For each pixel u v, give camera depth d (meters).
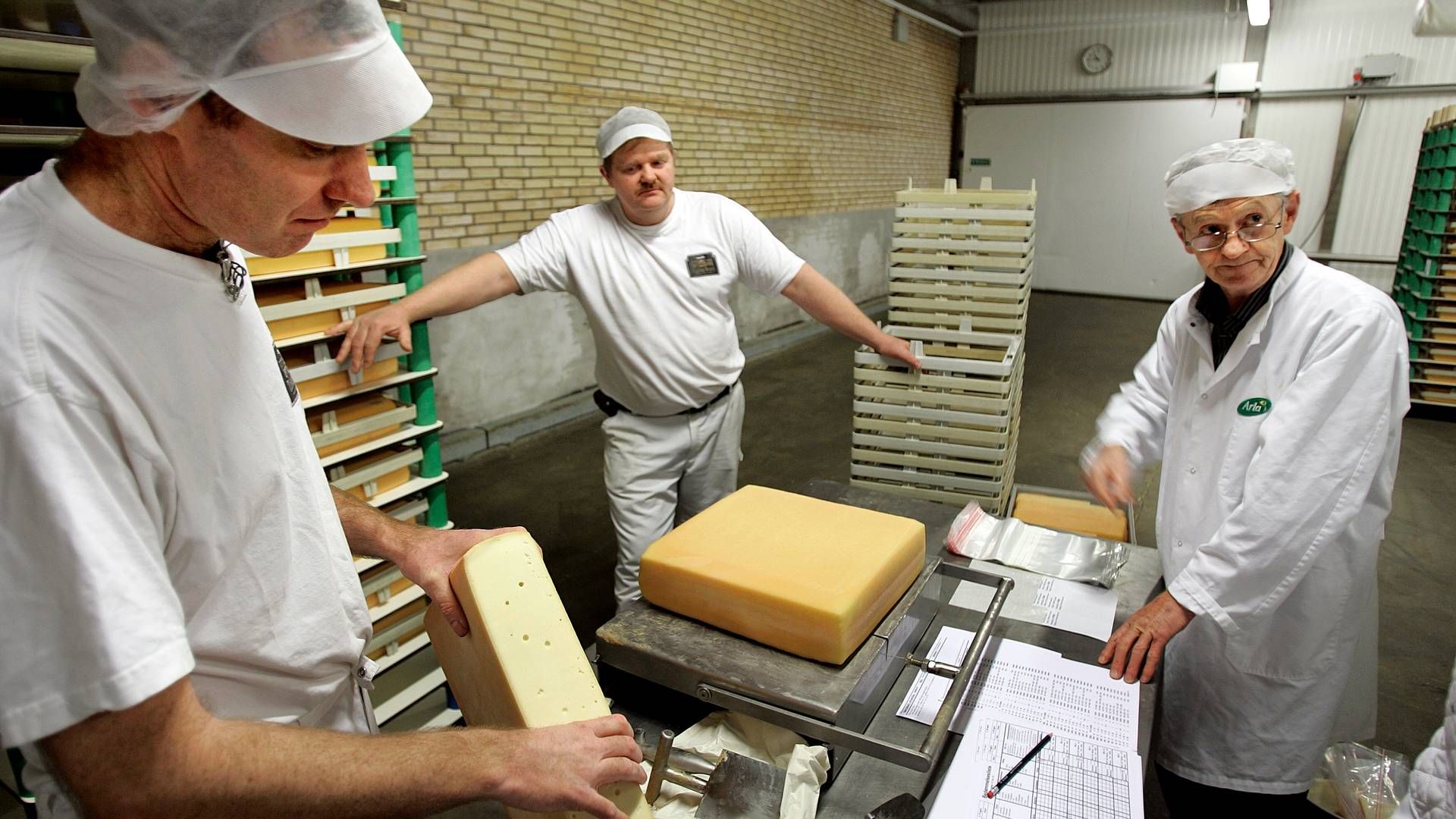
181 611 0.69
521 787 0.71
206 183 0.66
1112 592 1.35
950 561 1.42
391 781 0.68
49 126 1.18
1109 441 1.72
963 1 9.40
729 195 6.45
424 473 1.86
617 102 5.17
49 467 0.60
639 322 2.17
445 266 4.33
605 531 3.54
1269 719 1.56
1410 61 7.74
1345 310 1.28
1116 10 9.03
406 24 3.88
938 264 2.12
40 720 0.59
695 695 1.00
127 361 0.67
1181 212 1.40
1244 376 1.45
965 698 1.09
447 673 1.06
